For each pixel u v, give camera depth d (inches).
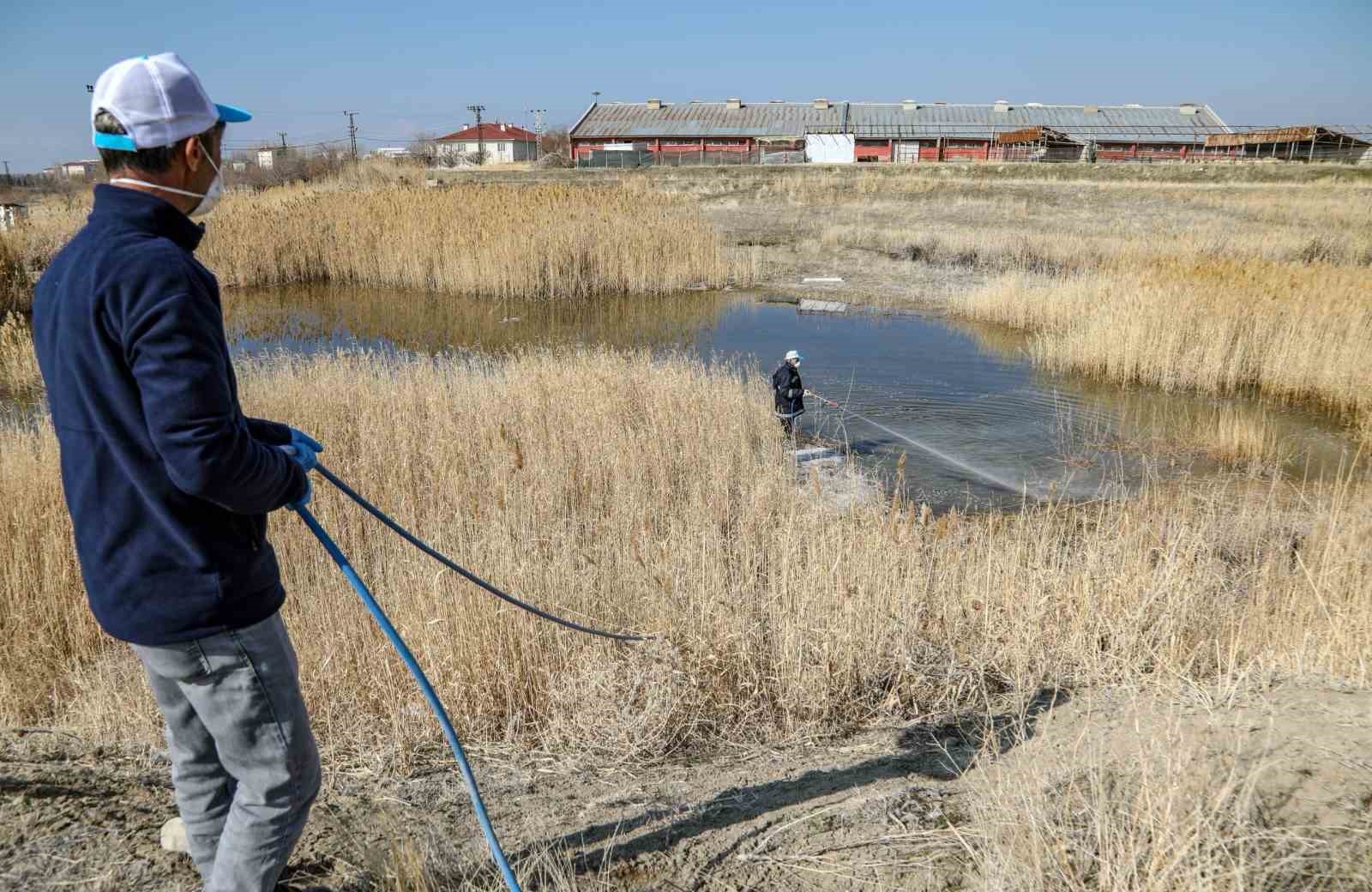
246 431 79.1
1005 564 251.0
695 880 118.8
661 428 426.0
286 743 87.4
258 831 88.3
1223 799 104.7
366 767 162.6
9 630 254.2
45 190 1943.9
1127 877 102.0
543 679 193.9
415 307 948.0
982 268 1094.4
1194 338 607.5
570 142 2635.3
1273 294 624.4
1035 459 461.7
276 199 1450.5
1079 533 339.9
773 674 197.0
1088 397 585.6
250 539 82.3
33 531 287.1
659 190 1718.8
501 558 234.4
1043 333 761.6
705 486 358.3
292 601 251.3
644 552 241.6
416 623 203.0
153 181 79.7
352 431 411.2
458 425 418.0
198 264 78.5
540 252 1012.5
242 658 83.2
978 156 2491.4
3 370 608.4
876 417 539.2
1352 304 599.8
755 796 144.4
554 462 374.6
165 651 81.0
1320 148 2113.7
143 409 74.2
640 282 1019.3
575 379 486.6
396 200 1210.0
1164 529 295.7
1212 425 519.8
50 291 77.0
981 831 118.5
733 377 559.5
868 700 195.6
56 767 141.3
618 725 174.7
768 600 222.5
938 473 438.6
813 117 2664.9
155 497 76.5
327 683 192.2
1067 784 125.5
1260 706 148.5
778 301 968.3
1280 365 575.2
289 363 530.9
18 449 345.7
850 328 829.8
